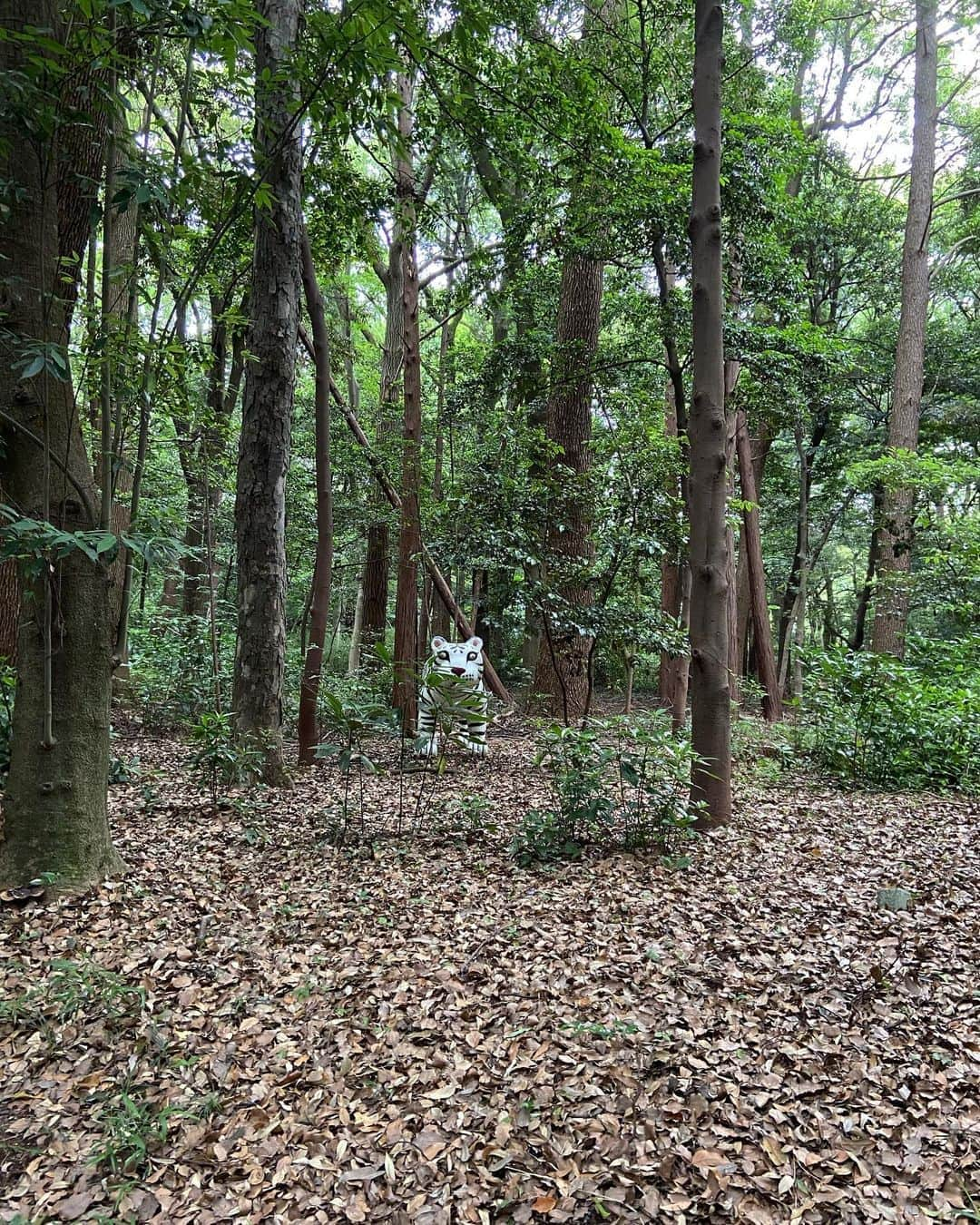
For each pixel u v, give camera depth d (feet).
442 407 48.80
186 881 13.84
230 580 40.63
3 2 11.06
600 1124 7.59
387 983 10.52
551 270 38.11
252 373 21.80
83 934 11.51
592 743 16.49
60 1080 8.55
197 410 18.86
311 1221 6.69
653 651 26.78
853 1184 6.77
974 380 54.49
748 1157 7.09
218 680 29.53
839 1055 8.54
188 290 12.54
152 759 25.27
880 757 24.71
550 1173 7.04
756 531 47.65
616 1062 8.53
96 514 12.67
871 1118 7.55
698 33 16.76
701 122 16.74
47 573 11.75
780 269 30.50
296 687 37.06
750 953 11.04
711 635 17.37
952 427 55.77
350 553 56.03
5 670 16.75
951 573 39.78
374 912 12.89
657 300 29.68
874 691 25.66
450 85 25.35
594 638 25.64
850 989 9.98
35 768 12.69
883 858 15.66
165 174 11.32
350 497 45.06
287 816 18.89
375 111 17.48
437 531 29.91
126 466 12.97
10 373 11.84
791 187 52.54
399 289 46.24
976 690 29.68
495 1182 6.99
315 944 11.78
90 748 13.14
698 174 16.93
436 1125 7.77
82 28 10.52
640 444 24.90
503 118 25.14
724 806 17.53
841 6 52.44
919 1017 9.29
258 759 21.08
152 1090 8.38
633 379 40.04
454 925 12.35
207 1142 7.67
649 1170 6.98
